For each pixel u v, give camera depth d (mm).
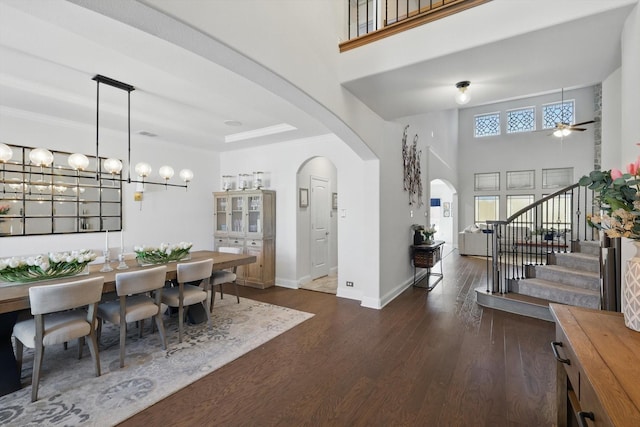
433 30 2482
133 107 3754
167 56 2395
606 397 866
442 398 2168
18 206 3646
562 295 3744
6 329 2285
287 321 3643
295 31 2346
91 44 2318
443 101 3508
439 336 3225
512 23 2166
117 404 2092
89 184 4281
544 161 9961
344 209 4742
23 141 3691
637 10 1798
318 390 2270
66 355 2797
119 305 2760
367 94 3283
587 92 9344
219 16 1692
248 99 3371
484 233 8883
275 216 5508
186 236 5570
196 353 2834
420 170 6367
